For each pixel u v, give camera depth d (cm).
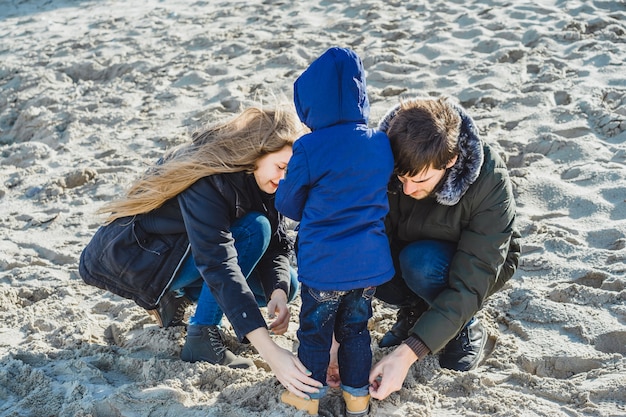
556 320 321
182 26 820
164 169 291
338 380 290
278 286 305
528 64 588
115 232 305
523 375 289
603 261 357
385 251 263
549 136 473
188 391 285
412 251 294
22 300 377
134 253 303
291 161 263
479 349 304
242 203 298
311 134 262
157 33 803
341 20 748
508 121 510
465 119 266
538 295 337
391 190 282
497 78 571
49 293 381
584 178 430
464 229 284
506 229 277
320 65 259
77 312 356
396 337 314
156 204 298
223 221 286
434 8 741
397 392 284
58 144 578
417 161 254
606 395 276
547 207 413
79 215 464
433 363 299
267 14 812
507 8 707
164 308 318
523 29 650
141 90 657
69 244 432
